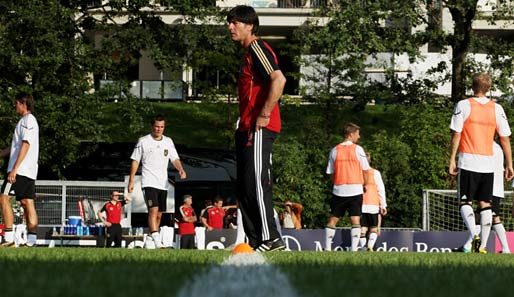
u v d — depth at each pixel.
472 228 26.36
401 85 73.75
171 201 46.81
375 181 40.00
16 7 58.22
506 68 69.00
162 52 67.00
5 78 61.03
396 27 69.31
